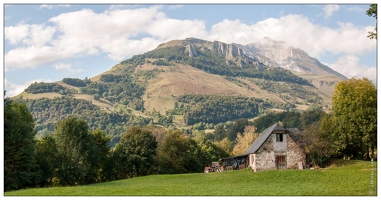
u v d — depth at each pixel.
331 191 45.69
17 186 56.94
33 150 61.41
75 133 82.19
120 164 94.56
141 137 96.69
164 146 104.25
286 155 77.06
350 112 79.19
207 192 46.84
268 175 62.34
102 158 91.06
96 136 93.12
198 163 107.62
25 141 58.44
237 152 133.62
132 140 96.31
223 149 141.12
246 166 86.94
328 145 77.88
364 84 81.94
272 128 78.88
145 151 95.62
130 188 51.94
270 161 76.38
